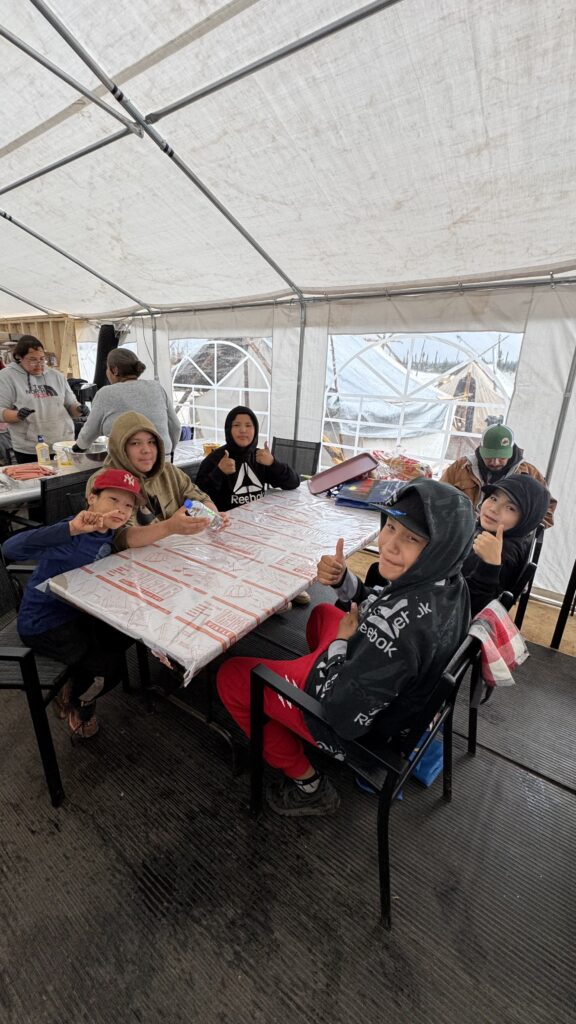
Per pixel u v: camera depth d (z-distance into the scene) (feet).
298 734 3.81
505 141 5.18
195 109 5.67
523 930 3.54
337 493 7.39
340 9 4.14
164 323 15.05
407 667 2.95
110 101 5.77
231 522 6.11
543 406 8.42
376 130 5.42
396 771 3.10
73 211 8.93
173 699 5.42
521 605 6.66
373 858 4.05
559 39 3.94
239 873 3.87
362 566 10.10
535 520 5.09
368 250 8.23
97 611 3.73
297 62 4.74
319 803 4.44
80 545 4.55
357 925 3.53
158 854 4.00
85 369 19.80
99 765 4.84
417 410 11.15
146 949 3.33
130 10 4.41
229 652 6.79
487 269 8.11
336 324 10.76
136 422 5.44
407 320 9.76
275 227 8.14
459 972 3.27
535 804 4.64
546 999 3.14
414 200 6.59
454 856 4.10
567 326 7.95
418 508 3.04
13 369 9.32
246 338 12.88
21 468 7.93
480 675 4.57
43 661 4.28
